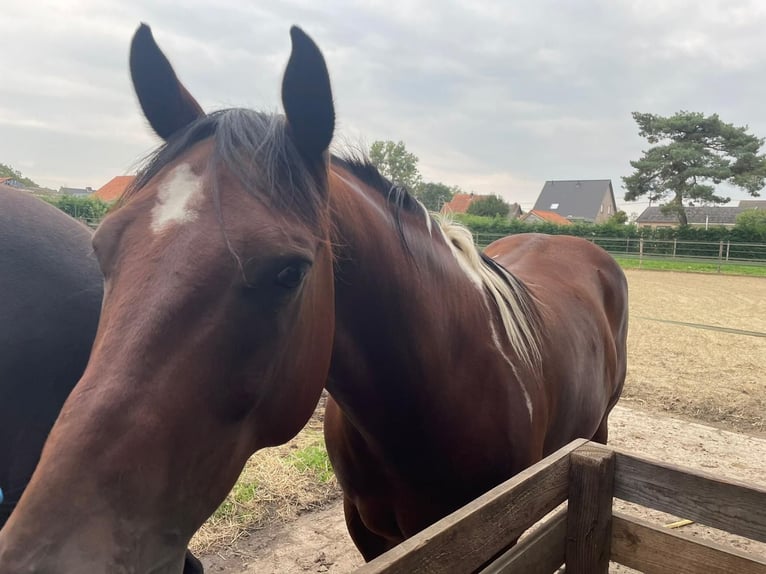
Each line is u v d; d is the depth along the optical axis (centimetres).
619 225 2753
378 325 147
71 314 171
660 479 153
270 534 307
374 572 89
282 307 102
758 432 488
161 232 98
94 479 82
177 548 95
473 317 175
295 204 107
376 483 180
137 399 87
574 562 159
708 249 2383
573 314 252
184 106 133
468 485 172
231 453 105
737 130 3172
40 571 76
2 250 167
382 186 168
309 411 125
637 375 651
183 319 92
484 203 4728
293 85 113
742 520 142
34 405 164
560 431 223
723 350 778
